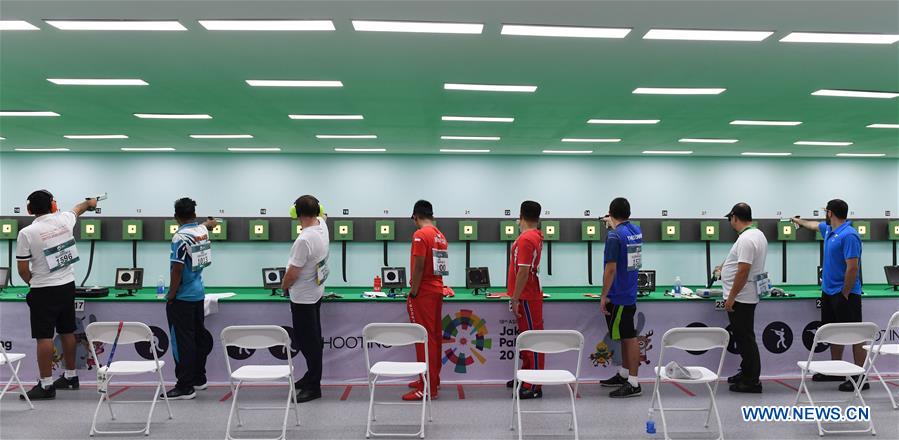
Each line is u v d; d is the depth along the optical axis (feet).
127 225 29.04
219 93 16.61
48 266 14.82
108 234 29.50
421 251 14.60
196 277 15.16
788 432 12.60
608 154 30.53
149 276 29.53
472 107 18.40
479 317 16.58
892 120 20.33
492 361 16.58
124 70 14.25
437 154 30.83
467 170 30.99
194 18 10.76
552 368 16.70
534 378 11.98
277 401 14.73
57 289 15.02
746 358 15.46
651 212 31.24
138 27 11.28
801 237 30.89
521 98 17.19
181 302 14.80
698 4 10.05
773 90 16.10
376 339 12.61
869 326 12.90
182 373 14.82
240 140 25.77
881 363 17.72
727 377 16.90
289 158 30.68
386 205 30.76
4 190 29.94
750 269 15.06
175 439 12.14
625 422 13.23
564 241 30.63
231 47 12.49
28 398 14.32
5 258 29.37
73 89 16.07
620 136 24.23
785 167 31.63
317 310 15.01
